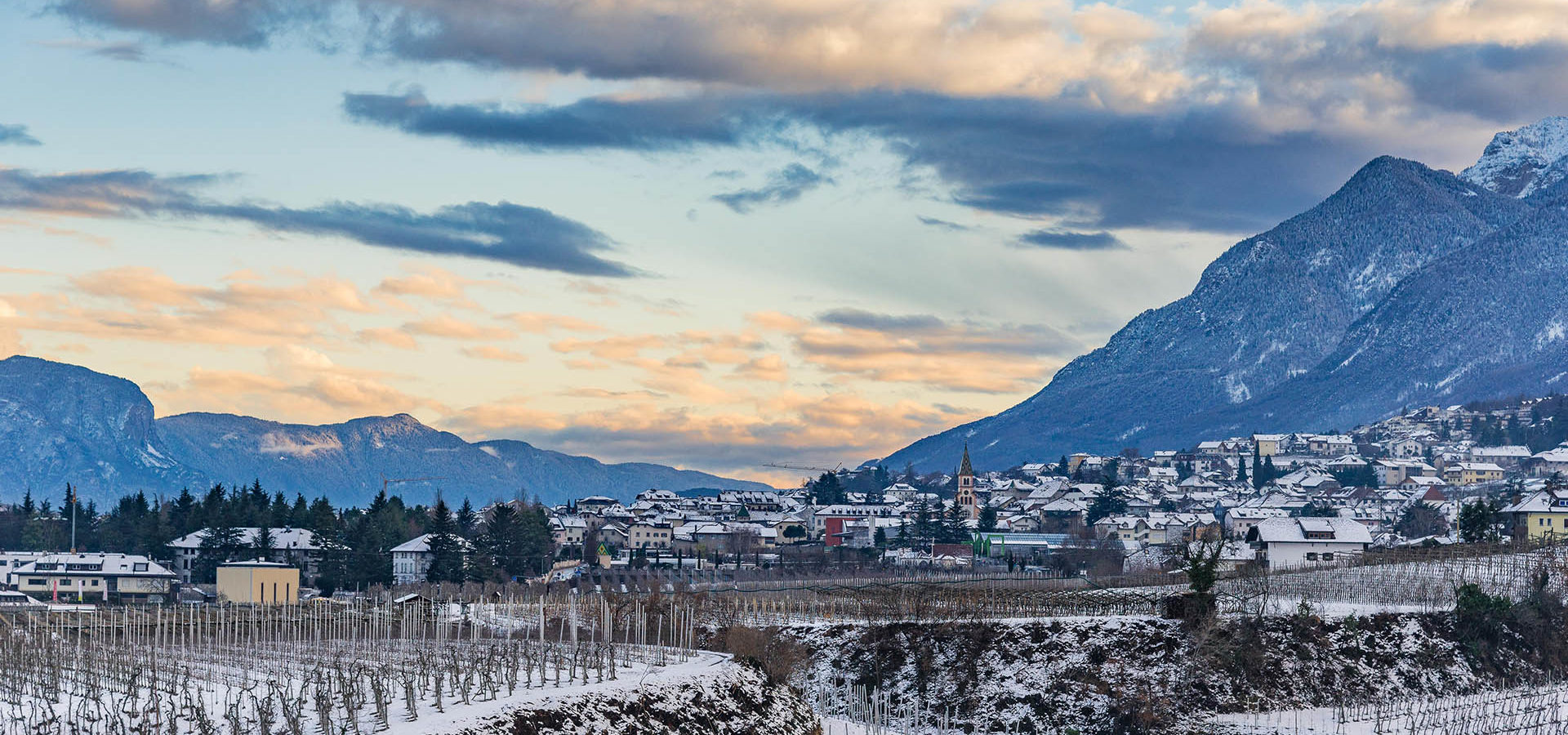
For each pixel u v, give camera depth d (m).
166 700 74.12
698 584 190.62
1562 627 112.62
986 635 106.75
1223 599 111.38
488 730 67.06
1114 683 99.69
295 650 98.50
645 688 78.31
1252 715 95.88
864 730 95.56
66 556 197.75
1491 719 93.50
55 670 78.12
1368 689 101.38
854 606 126.88
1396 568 150.62
